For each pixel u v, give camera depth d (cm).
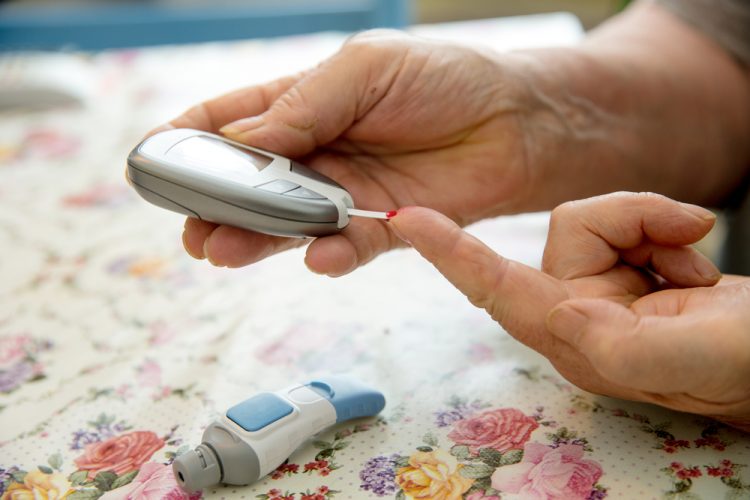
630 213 46
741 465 41
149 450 46
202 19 142
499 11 198
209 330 59
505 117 61
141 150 47
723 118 74
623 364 38
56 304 64
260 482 42
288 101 53
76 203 85
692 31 76
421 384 51
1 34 139
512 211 65
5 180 92
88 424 48
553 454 43
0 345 58
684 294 43
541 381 50
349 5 144
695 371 38
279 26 143
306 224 46
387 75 55
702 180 76
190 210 47
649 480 41
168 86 121
